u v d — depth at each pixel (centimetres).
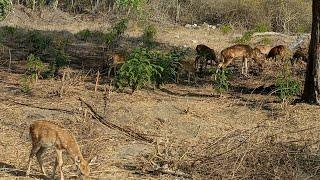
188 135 1064
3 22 2647
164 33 2656
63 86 1318
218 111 1228
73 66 1694
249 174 837
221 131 1087
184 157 905
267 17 3272
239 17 3350
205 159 880
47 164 872
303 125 1121
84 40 2239
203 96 1383
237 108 1252
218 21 3419
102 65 1681
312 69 1288
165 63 1408
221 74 1458
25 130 1032
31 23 2769
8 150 929
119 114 1148
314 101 1289
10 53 1736
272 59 1761
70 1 3409
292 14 3225
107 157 915
